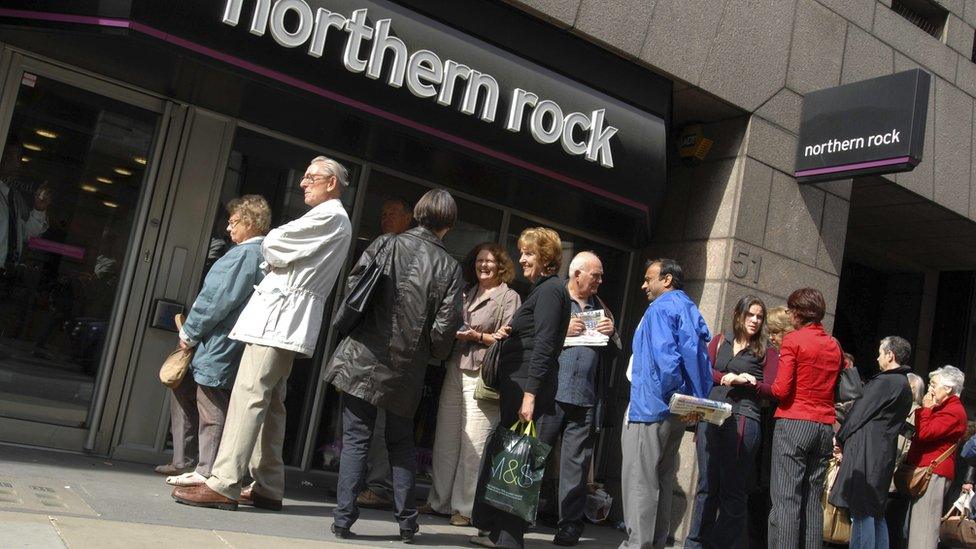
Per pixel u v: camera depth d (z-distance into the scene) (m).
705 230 8.13
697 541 5.99
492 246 6.36
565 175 6.88
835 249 8.70
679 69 7.52
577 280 6.26
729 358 6.15
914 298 12.70
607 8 7.08
